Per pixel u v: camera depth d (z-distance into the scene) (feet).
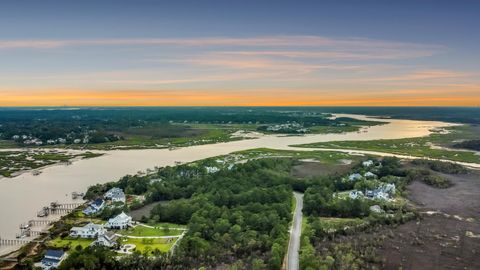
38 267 591.78
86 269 550.36
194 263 585.22
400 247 651.66
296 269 566.36
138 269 567.18
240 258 602.03
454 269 580.71
